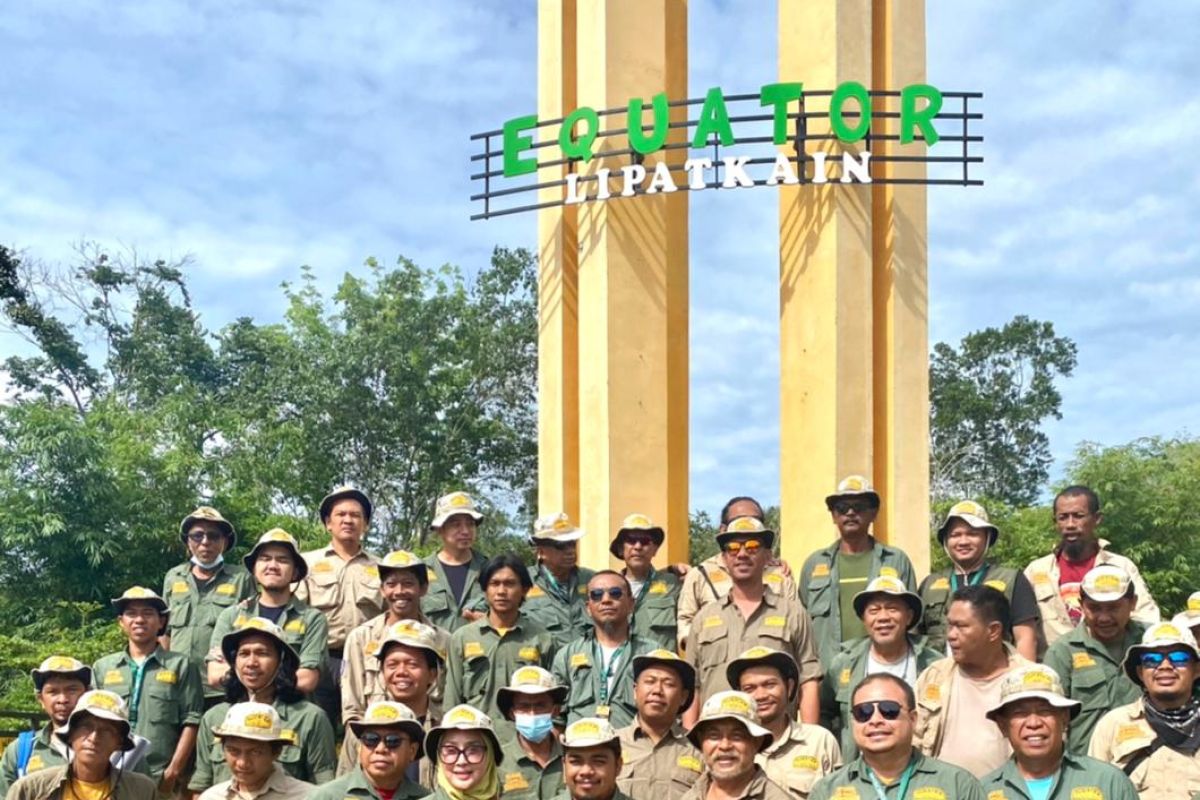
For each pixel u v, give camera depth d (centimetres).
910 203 1283
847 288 1258
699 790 716
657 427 1277
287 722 845
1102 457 2673
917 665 830
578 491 1335
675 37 1363
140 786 812
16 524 2291
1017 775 685
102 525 2377
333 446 2902
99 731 791
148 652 940
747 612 889
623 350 1271
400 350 2912
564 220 1352
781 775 761
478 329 3006
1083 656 817
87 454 2358
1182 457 2766
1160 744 725
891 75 1284
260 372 3128
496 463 3022
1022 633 879
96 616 2367
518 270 3136
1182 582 2530
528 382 3066
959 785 669
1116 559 938
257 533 2462
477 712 733
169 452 2477
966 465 3853
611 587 868
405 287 3005
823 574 941
